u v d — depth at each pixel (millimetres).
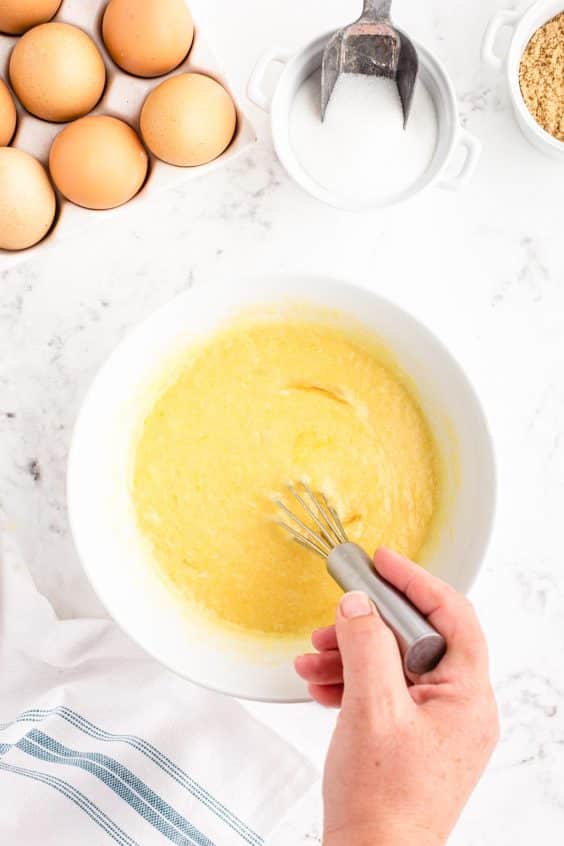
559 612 670
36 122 643
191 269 668
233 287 618
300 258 668
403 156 645
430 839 509
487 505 611
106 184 621
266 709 664
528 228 671
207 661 627
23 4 621
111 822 643
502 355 673
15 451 669
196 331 635
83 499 619
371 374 643
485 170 669
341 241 669
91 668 662
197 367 643
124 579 633
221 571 635
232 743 650
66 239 648
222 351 643
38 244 646
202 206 667
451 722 517
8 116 629
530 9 635
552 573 670
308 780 645
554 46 652
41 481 669
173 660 624
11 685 660
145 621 630
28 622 650
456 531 629
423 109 646
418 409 641
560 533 671
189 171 641
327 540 599
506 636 672
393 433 640
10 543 654
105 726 654
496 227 671
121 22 618
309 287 621
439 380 626
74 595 668
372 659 507
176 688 656
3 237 626
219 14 661
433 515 637
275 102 632
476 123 670
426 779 509
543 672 671
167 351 635
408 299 671
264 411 640
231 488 636
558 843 669
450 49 669
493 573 671
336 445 637
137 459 641
